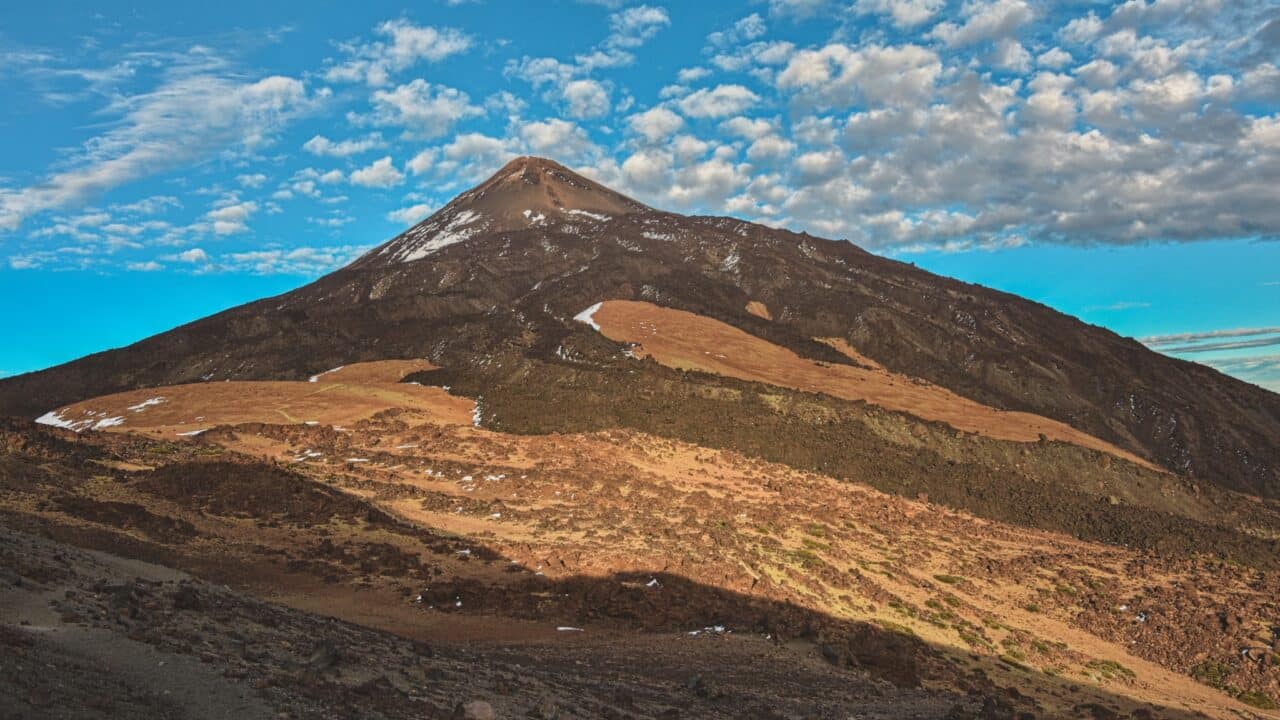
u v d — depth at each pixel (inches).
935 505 3924.7
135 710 762.2
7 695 700.0
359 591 1987.0
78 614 996.6
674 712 1222.3
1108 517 3944.4
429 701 1020.5
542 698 1165.1
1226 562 3425.2
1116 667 2279.8
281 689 916.6
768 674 1665.8
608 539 2679.6
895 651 2052.2
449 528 2684.5
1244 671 2293.3
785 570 2610.7
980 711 1615.4
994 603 2679.6
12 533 1424.7
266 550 2178.9
